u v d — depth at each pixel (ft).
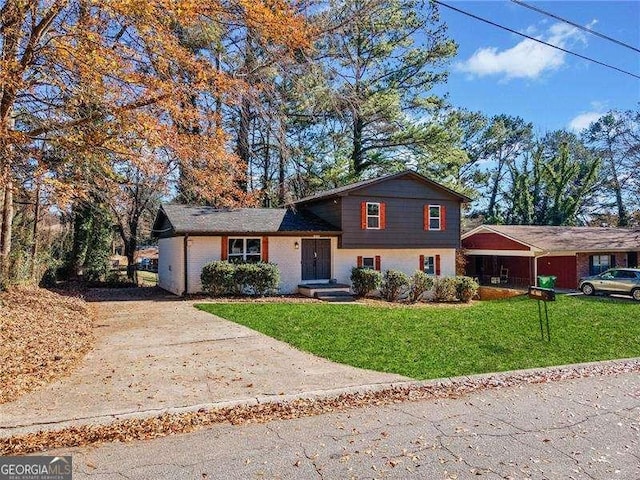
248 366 23.47
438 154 86.53
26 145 25.49
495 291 73.41
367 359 25.20
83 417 16.08
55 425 15.34
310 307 45.85
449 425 16.05
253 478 12.12
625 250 82.99
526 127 154.40
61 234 78.13
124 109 26.89
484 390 20.35
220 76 32.68
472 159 137.69
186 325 35.17
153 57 27.94
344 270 64.18
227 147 39.17
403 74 86.74
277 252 60.18
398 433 15.26
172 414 16.66
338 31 54.24
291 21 32.94
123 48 26.50
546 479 12.24
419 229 67.26
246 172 55.47
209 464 12.89
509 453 13.83
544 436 15.17
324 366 23.65
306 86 58.23
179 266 58.03
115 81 26.81
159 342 29.07
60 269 72.90
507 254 83.61
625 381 22.29
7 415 16.14
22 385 19.48
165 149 31.71
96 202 41.86
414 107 88.33
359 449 13.97
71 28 23.98
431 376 22.08
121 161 31.45
